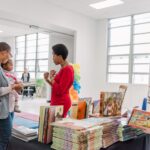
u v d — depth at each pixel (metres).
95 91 7.65
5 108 1.66
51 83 2.26
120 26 7.23
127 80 7.06
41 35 10.71
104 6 6.06
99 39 7.57
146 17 6.62
